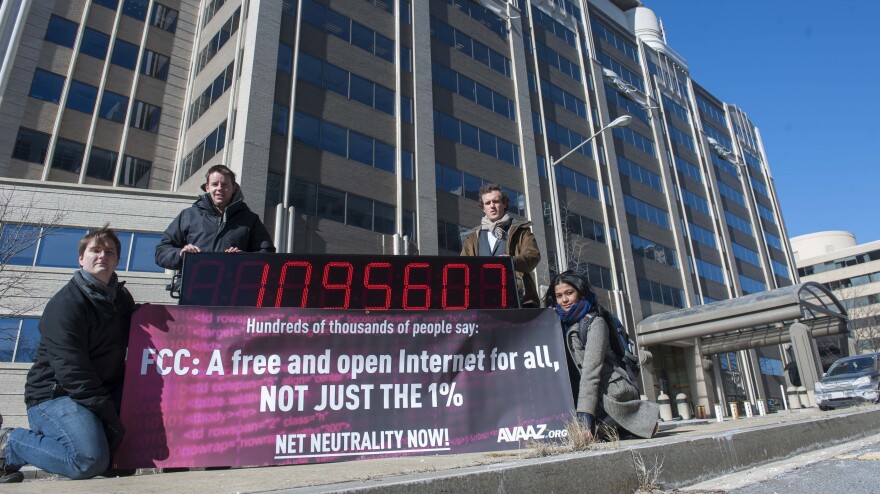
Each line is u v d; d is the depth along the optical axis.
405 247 25.50
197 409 3.76
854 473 3.43
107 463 3.20
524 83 35.72
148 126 26.66
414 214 26.86
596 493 2.79
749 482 3.29
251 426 3.80
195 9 30.16
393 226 25.83
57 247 18.95
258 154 21.88
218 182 5.11
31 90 23.80
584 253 34.72
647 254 39.94
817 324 25.81
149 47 27.86
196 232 5.03
